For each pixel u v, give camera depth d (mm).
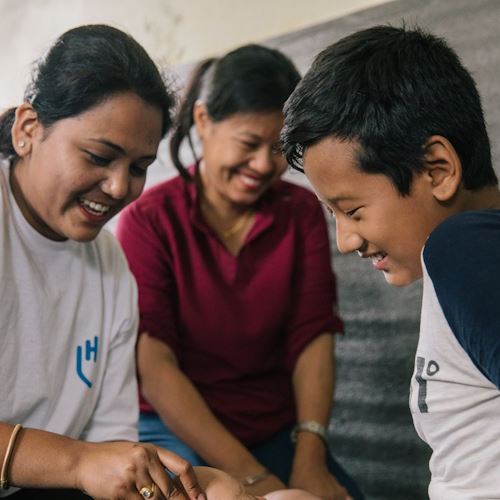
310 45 2271
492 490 906
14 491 1265
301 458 1652
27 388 1252
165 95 1218
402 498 2098
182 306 1760
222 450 1600
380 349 2143
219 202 1801
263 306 1770
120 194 1184
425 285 923
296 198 1859
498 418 905
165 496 1129
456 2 1979
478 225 875
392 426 2119
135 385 1432
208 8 2539
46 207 1212
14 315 1239
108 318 1377
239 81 1631
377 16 2121
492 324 803
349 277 2199
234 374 1781
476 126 999
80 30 1200
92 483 1105
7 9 3031
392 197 970
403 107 960
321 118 982
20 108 1196
